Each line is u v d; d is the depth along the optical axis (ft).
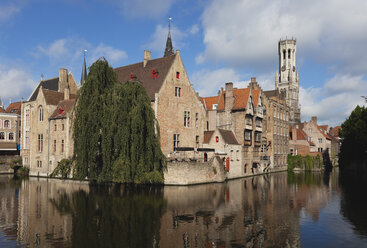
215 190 112.06
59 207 81.56
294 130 257.75
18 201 89.92
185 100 153.28
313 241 54.95
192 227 62.95
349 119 210.18
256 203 87.86
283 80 504.02
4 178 157.89
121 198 94.63
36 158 169.68
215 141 154.71
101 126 108.37
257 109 183.01
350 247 52.01
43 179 152.76
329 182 146.10
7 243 53.57
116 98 106.11
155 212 75.77
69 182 138.21
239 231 60.49
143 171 106.22
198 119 159.94
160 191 108.27
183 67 153.58
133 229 61.67
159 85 143.13
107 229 61.62
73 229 61.67
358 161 213.87
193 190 111.65
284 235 58.18
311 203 88.84
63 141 155.53
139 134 105.40
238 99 171.53
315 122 294.66
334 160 301.84
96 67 112.98
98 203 86.63
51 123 162.50
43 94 169.07
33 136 172.55
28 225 64.44
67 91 173.58
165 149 141.90
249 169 176.55
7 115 216.54
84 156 106.32
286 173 207.21
